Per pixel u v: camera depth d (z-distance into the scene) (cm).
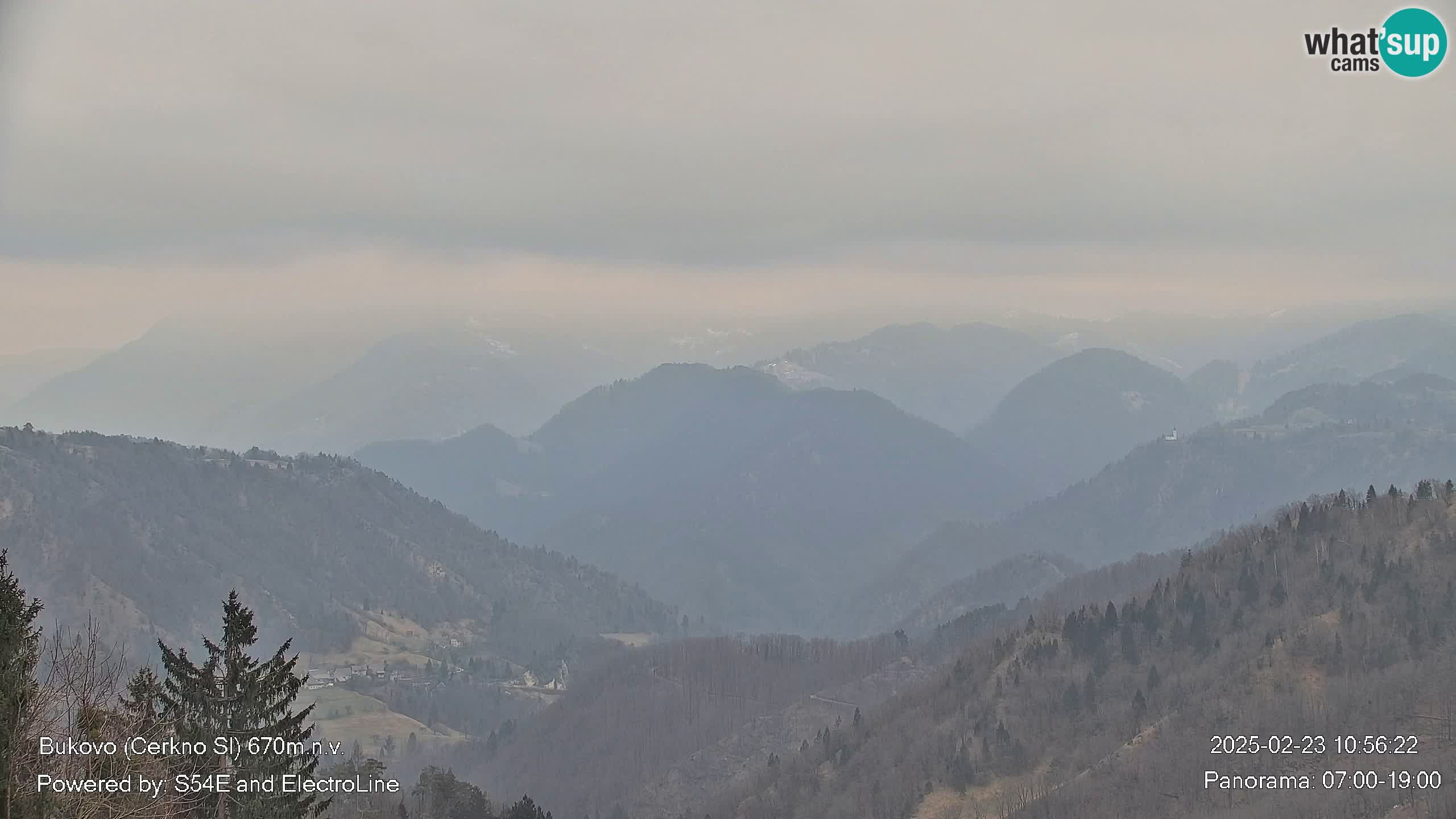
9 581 7525
